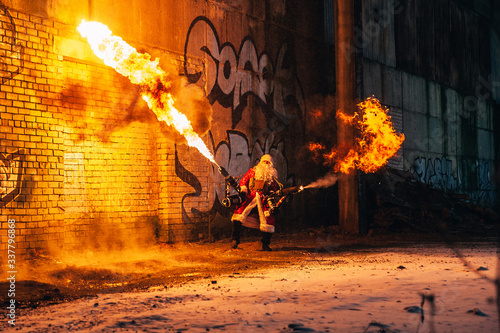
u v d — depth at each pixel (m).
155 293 5.43
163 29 11.20
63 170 9.06
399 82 19.19
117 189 10.32
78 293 5.67
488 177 26.95
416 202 16.36
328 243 12.12
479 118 26.38
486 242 12.11
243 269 7.45
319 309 4.27
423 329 3.53
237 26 13.24
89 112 9.74
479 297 4.72
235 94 13.09
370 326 3.60
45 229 8.66
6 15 8.24
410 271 6.71
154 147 11.21
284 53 14.77
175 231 11.29
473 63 25.89
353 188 14.77
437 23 22.56
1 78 8.16
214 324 3.74
